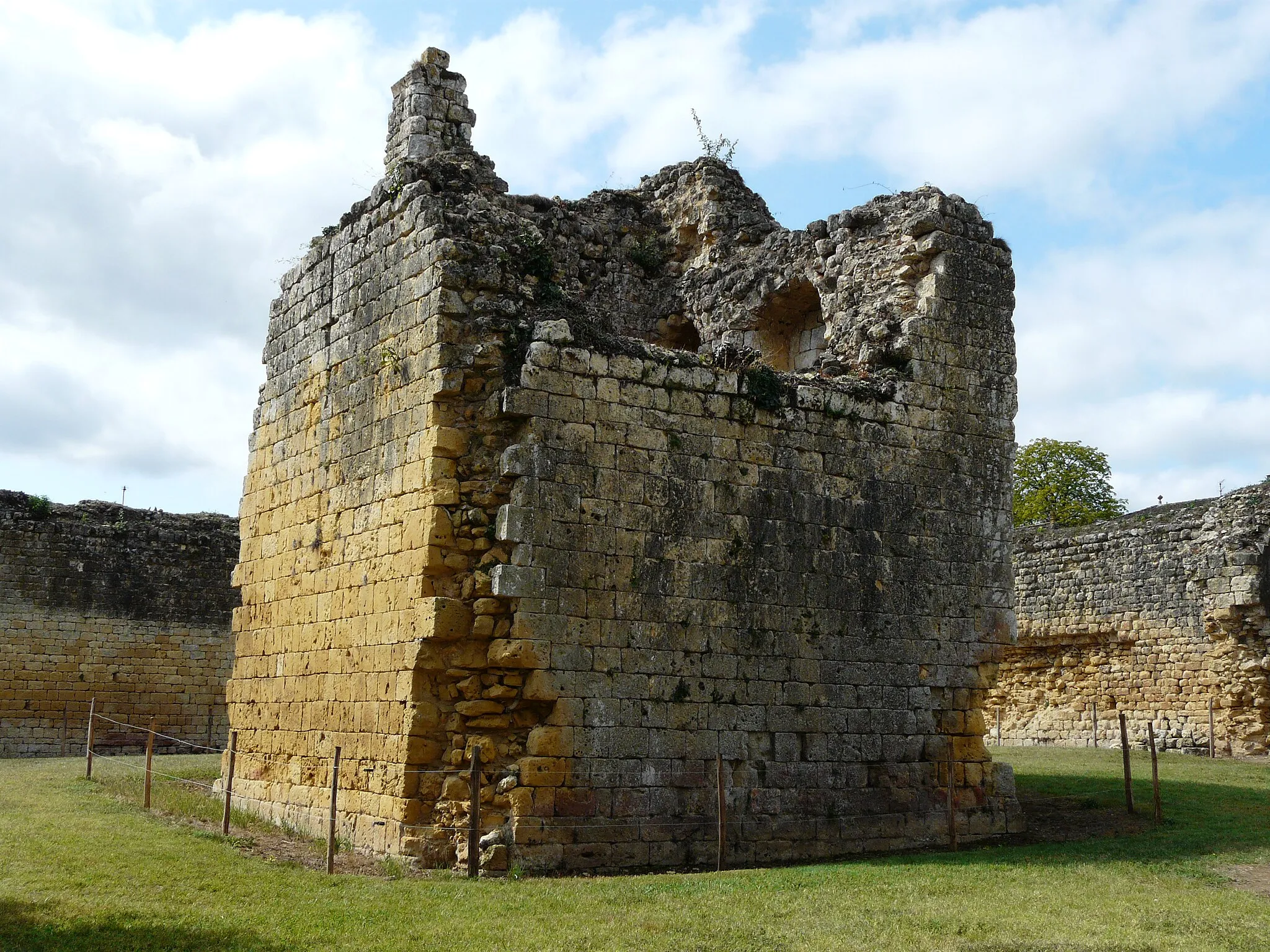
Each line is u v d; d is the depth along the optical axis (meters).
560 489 16.69
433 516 16.55
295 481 20.53
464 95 23.70
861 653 18.77
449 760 16.28
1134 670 35.75
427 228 17.72
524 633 16.11
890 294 20.80
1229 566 32.97
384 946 11.41
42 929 11.46
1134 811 20.62
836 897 13.77
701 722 17.23
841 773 18.27
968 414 20.45
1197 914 13.00
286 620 20.22
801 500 18.62
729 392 18.27
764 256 23.09
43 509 38.00
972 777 19.47
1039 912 13.09
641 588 17.08
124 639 38.50
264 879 14.24
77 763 28.05
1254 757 31.61
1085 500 64.81
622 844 16.36
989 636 20.02
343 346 19.53
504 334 17.20
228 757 21.05
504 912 12.80
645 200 25.75
